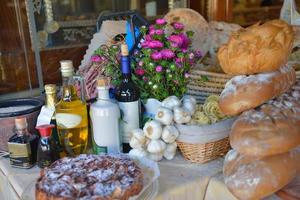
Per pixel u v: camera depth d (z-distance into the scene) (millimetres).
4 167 858
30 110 908
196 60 1001
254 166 653
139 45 931
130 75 873
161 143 814
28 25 1462
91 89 1003
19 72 1489
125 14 1284
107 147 834
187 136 795
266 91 672
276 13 2691
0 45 1425
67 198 587
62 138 863
